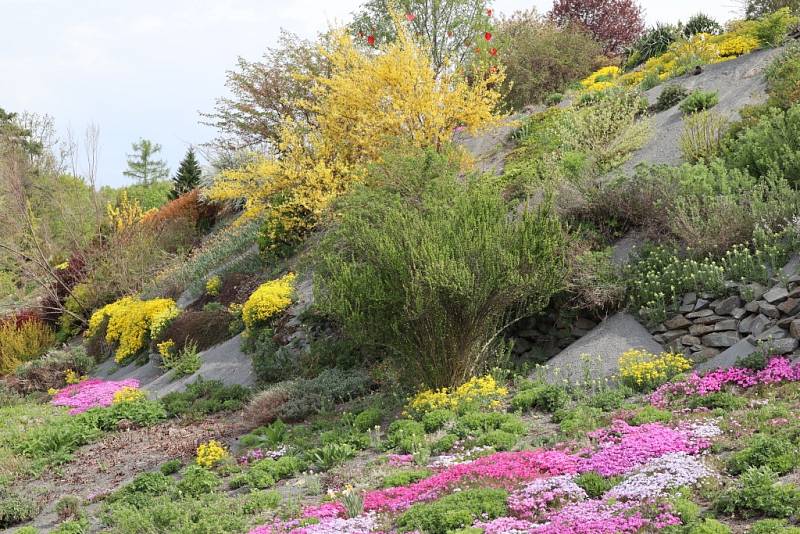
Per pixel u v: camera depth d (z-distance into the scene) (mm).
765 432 6621
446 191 12984
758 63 17750
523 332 11547
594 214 12711
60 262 30500
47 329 25734
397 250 10016
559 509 6027
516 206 14195
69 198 29203
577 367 9984
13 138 37375
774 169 11633
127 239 26188
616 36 35594
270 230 19812
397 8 23125
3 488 10742
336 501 7289
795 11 21250
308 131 19328
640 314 10484
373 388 11914
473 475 6957
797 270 9141
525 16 32312
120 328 20875
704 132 13961
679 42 22250
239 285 19734
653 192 12062
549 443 7785
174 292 22797
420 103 16766
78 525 8359
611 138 16484
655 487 5863
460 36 23844
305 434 10297
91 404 16016
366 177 15672
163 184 51906
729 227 10500
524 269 9945
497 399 9570
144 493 8984
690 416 7488
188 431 12320
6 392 19172
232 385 14211
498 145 20031
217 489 8789
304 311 14562
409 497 6828
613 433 7480
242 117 26719
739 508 5430
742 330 9188
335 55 18156
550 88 26641
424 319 9883
